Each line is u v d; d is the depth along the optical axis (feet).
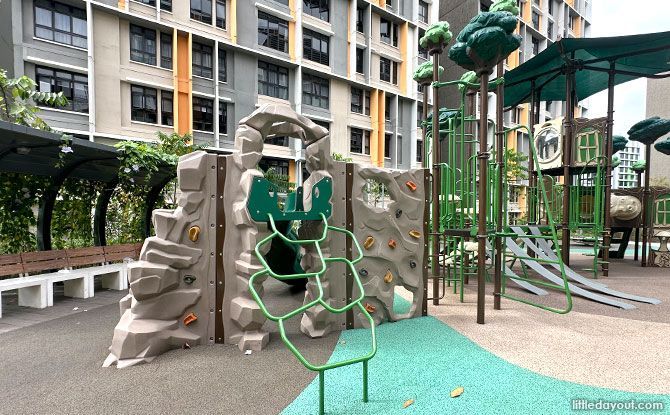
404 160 80.79
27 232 19.58
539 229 21.47
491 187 17.16
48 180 19.22
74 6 43.21
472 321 12.75
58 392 7.72
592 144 25.07
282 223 12.52
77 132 42.73
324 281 11.41
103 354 9.89
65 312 14.39
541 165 27.27
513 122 92.89
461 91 16.35
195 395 7.57
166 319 10.10
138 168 19.27
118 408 7.08
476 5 80.02
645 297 16.66
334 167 11.85
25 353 9.98
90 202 22.74
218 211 10.61
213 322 10.61
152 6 48.39
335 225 11.80
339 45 69.00
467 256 22.47
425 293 13.44
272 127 11.73
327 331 11.37
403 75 78.89
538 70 26.05
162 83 49.62
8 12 39.65
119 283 18.71
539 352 9.78
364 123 74.08
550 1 108.17
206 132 54.13
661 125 26.81
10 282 14.05
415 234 13.19
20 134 13.60
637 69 26.61
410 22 78.02
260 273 8.84
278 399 7.39
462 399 7.31
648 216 27.96
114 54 45.44
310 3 66.44
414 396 7.45
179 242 10.34
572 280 20.31
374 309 12.31
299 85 63.21
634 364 8.98
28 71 40.91
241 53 57.06
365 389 7.28
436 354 9.68
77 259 17.17
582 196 26.43
